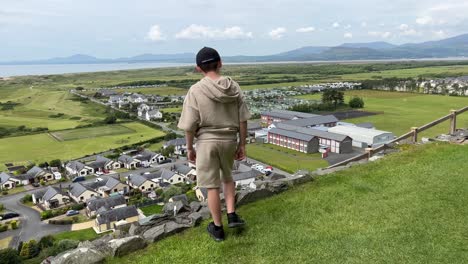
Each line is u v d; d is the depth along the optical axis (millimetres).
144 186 51188
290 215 7363
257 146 66062
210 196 5930
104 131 92188
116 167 63469
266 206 8008
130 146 76062
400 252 5797
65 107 136375
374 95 130125
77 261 6215
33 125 100312
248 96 146000
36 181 56469
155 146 77562
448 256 5664
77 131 92312
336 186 9203
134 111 128125
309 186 9484
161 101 151750
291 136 63000
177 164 60125
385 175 10000
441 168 10281
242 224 6258
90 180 56438
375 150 14336
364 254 5762
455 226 6668
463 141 14680
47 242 30812
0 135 86875
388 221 6980
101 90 192750
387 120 83312
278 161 54438
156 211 41125
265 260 5664
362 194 8547
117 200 42688
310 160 54625
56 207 45188
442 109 96312
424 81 154375
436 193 8352
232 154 5758
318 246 6035
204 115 5414
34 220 40656
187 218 7863
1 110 127188
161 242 6828
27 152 72688
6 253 27219
